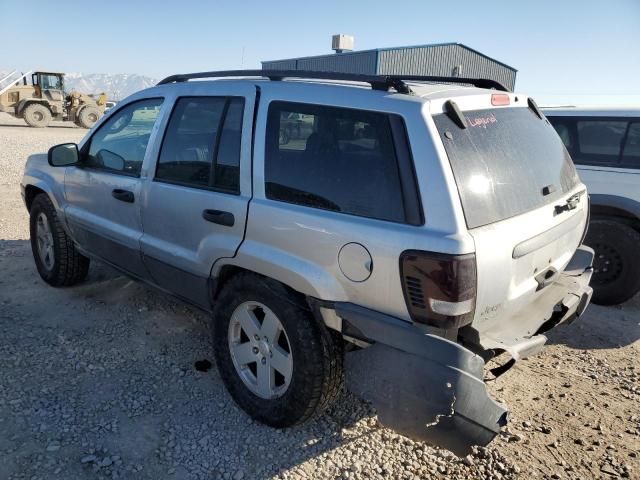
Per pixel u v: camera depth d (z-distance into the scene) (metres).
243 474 2.64
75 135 22.80
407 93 2.49
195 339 3.95
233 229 2.95
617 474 2.80
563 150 3.42
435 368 2.23
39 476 2.53
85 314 4.28
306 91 2.79
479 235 2.27
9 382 3.26
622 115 5.05
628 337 4.48
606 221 4.99
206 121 3.23
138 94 3.91
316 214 2.59
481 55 31.39
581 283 3.22
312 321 2.70
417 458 2.83
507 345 2.40
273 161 2.83
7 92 26.03
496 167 2.55
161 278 3.64
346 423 3.06
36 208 4.77
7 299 4.48
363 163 2.50
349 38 30.23
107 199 3.93
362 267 2.41
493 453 2.90
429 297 2.23
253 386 3.04
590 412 3.34
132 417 3.02
